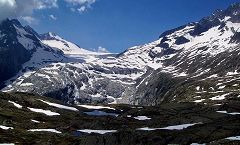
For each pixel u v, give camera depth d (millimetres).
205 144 115500
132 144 132375
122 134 138250
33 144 171375
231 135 123438
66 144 170250
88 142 139125
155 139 131250
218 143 110438
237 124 138250
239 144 105750
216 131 129250
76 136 194875
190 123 187500
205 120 185875
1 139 177000
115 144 134375
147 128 187250
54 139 184125
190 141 124562
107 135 139750
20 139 181625
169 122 194125
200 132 130625
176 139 128625
